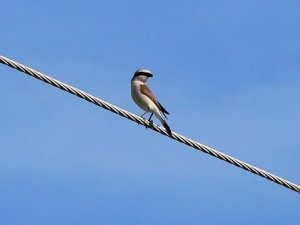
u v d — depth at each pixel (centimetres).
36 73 1218
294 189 1309
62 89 1249
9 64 1197
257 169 1302
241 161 1309
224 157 1312
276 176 1308
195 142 1326
